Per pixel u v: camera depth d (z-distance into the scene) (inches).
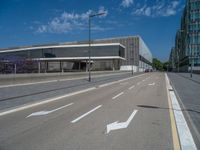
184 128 292.8
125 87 925.8
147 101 530.3
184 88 875.4
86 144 230.1
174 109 427.2
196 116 366.3
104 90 798.5
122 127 295.3
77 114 376.8
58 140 243.0
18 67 1208.2
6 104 476.1
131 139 246.2
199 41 3631.9
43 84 1007.0
